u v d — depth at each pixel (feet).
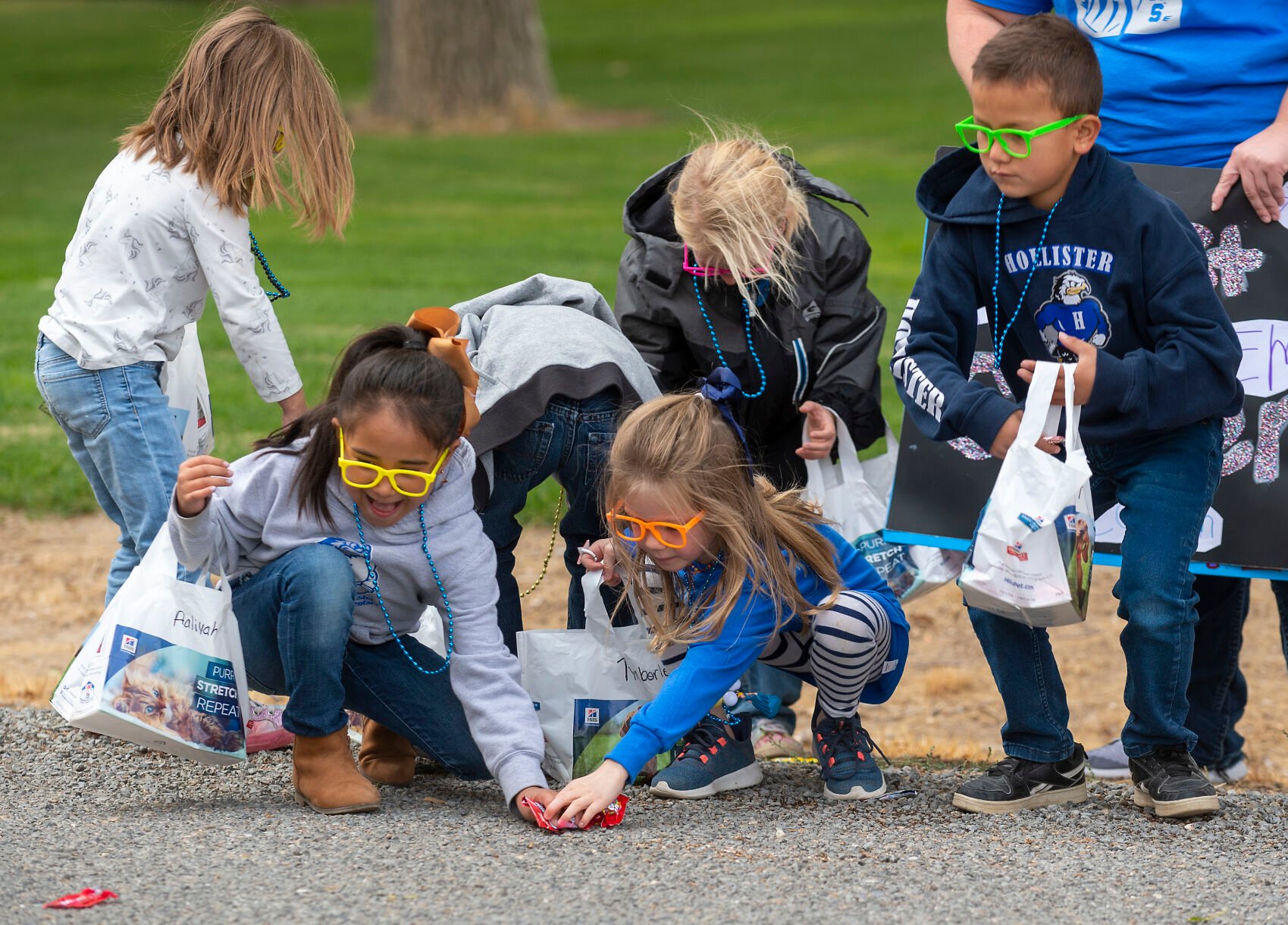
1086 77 25.62
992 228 27.32
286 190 32.32
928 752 38.58
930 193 29.27
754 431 34.60
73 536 59.21
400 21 205.67
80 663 26.07
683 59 252.01
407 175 167.32
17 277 107.04
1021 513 25.29
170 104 32.09
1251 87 31.78
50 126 201.67
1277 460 31.48
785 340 33.71
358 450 25.04
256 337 32.30
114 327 31.71
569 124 204.44
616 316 34.27
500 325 31.09
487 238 124.26
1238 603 34.45
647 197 34.88
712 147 32.91
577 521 31.53
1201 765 35.91
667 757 30.14
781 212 32.17
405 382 24.72
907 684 47.91
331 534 26.94
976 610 28.35
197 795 28.30
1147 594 26.18
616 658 29.09
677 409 26.55
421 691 27.94
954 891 22.50
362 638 27.96
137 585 26.18
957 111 194.80
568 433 29.86
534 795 25.76
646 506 25.98
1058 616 25.63
